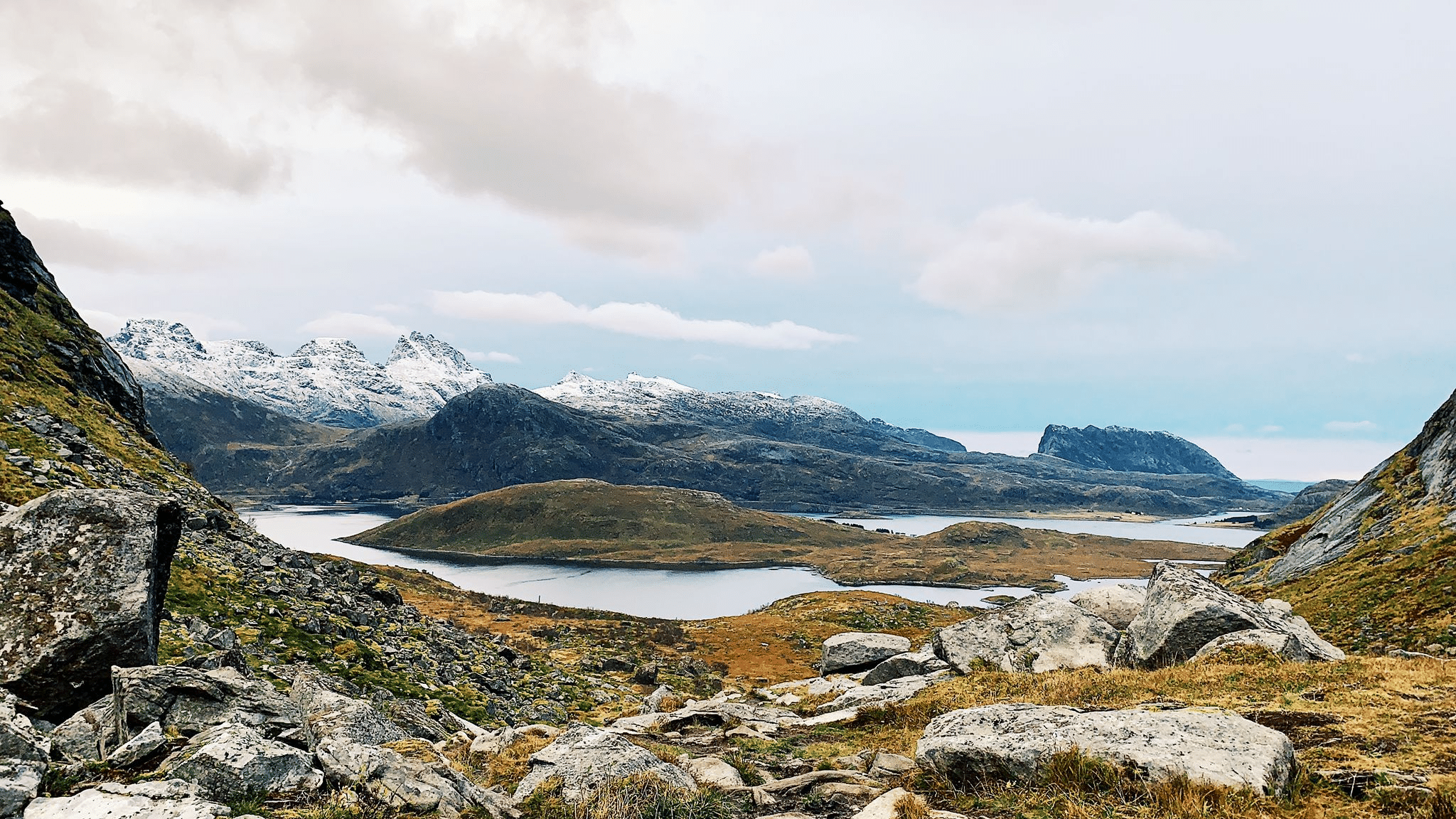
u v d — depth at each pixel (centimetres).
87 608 1870
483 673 6078
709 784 1855
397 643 5728
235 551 5944
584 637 11381
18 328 9162
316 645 4703
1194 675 2580
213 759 1422
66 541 1983
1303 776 1462
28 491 4788
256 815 1299
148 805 1218
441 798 1505
